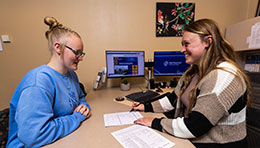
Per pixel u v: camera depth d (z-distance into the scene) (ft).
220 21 5.62
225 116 1.89
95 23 4.96
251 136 3.55
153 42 5.40
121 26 5.11
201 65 2.20
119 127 2.15
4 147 1.90
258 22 4.15
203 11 5.46
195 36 2.13
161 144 1.71
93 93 4.46
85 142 1.77
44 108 1.79
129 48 5.29
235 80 1.80
